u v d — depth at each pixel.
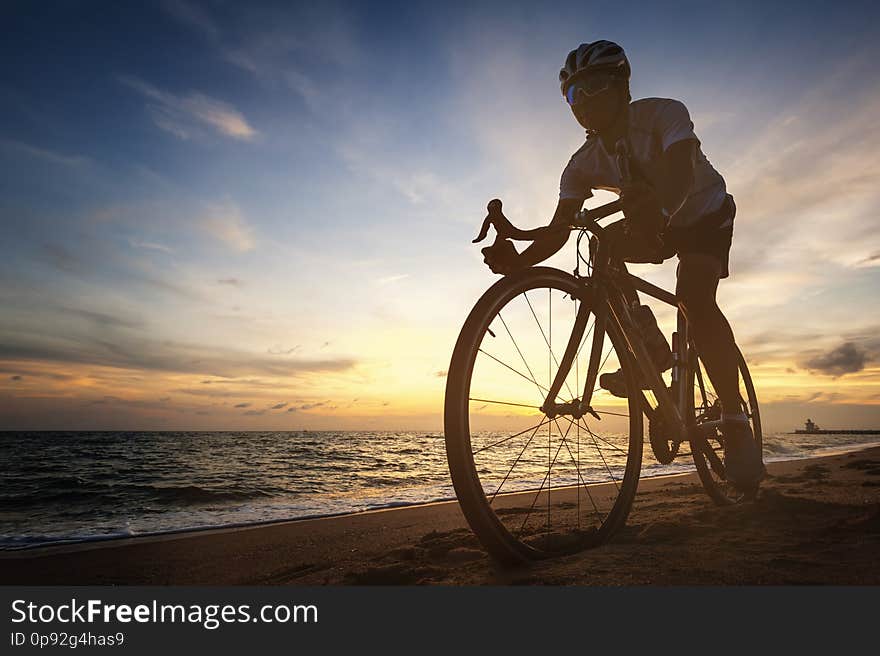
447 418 1.67
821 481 4.02
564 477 8.41
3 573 2.84
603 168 2.22
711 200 2.08
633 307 2.21
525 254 2.20
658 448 2.37
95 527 5.26
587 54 2.05
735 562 1.54
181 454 27.88
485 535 1.64
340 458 23.17
